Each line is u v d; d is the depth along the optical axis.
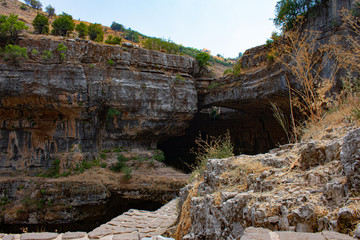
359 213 2.20
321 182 2.95
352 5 16.55
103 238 4.52
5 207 23.73
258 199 3.23
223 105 32.62
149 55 30.50
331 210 2.51
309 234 2.24
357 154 2.51
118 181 26.06
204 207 4.50
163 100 29.94
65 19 33.66
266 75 25.00
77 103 26.27
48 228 23.38
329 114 5.51
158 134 31.14
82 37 36.06
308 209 2.57
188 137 42.47
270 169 3.76
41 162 26.91
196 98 32.28
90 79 27.27
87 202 23.45
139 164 28.92
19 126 26.95
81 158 26.62
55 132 27.36
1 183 24.34
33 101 26.00
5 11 53.81
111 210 27.02
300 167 3.51
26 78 25.28
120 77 28.67
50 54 26.11
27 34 27.72
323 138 4.14
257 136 36.53
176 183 25.80
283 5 20.31
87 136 27.72
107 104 28.28
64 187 23.78
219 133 41.81
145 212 9.89
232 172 4.57
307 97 5.73
